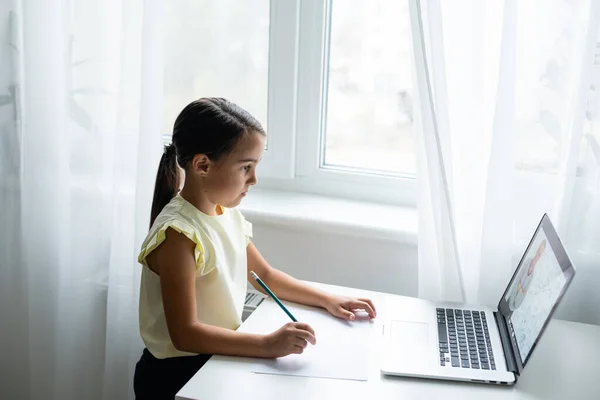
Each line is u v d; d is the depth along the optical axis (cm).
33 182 178
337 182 189
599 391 118
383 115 182
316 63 182
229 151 132
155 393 140
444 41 146
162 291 132
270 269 152
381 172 186
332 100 185
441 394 115
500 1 145
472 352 127
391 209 181
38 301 186
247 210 176
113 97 172
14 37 175
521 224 151
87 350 187
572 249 148
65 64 171
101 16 167
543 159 148
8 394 203
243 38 185
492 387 118
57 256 182
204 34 187
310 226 171
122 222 172
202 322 140
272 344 123
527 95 146
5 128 180
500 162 146
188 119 133
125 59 163
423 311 143
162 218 135
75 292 182
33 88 173
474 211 152
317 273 177
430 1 140
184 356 140
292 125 188
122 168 169
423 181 151
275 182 195
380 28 176
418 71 143
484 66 147
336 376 119
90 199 177
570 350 131
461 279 151
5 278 191
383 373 120
